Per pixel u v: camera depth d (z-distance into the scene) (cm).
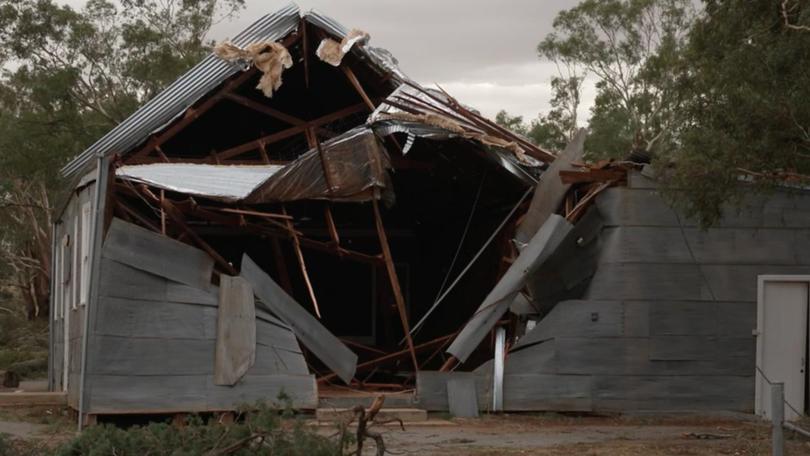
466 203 2155
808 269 1745
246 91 2230
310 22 2047
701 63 1475
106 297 1558
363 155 1711
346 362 1719
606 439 1448
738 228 1738
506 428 1570
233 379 1608
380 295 2272
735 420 1695
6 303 6147
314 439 977
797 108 1245
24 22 4116
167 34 4334
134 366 1566
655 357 1712
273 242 1953
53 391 2247
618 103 4622
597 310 1719
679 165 1344
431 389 1698
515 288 1686
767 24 1324
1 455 1105
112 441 986
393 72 2038
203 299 1622
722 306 1731
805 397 1728
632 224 1720
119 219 1578
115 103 4256
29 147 4100
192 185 1727
